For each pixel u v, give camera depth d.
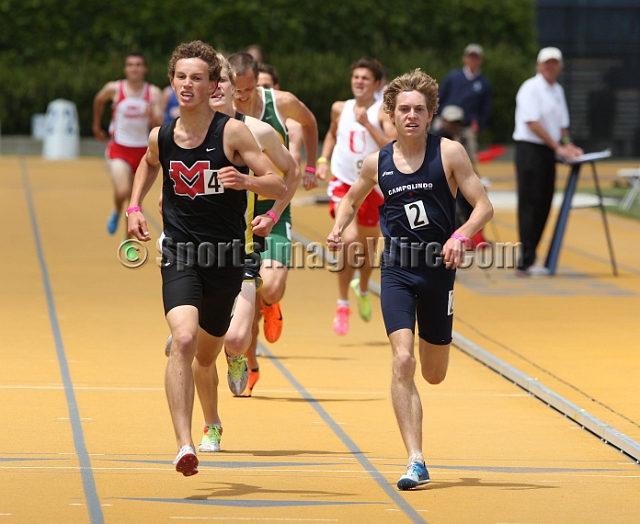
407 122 19.91
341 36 115.50
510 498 19.05
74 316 36.84
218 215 19.38
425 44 117.31
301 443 22.80
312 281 45.28
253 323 26.56
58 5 112.50
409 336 19.75
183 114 19.20
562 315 38.97
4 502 18.09
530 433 24.05
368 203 34.38
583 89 120.00
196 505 18.17
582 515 18.14
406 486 19.23
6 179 81.81
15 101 110.44
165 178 19.59
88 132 110.69
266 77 31.17
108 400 26.03
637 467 21.39
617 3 119.19
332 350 32.78
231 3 113.19
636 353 32.53
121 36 112.38
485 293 43.69
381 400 26.91
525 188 47.81
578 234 61.19
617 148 119.81
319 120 112.12
